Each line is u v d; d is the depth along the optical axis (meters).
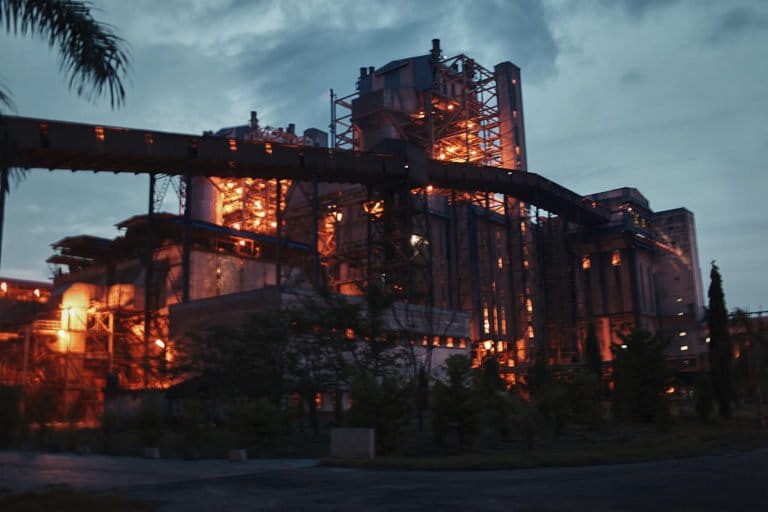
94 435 45.56
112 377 68.88
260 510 15.62
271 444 38.12
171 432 52.28
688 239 180.62
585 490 18.64
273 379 51.88
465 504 16.23
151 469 26.86
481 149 150.88
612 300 167.12
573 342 149.12
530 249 159.50
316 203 89.00
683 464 26.52
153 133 77.50
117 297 90.25
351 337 57.97
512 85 164.12
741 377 64.25
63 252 106.62
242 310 72.56
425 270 100.94
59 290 94.44
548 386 50.19
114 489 19.88
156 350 81.56
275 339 53.16
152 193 85.00
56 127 70.94
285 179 91.44
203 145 80.69
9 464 29.06
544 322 142.50
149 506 15.60
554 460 28.59
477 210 148.38
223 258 96.81
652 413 57.19
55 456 34.78
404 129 148.62
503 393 43.59
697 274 179.12
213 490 19.69
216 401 56.41
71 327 88.00
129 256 105.69
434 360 83.56
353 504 16.55
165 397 61.50
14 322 91.38
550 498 17.09
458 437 40.00
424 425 53.78
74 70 12.51
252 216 143.75
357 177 93.38
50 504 14.58
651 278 175.75
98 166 77.81
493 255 151.75
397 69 151.00
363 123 145.00
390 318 77.56
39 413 45.31
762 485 19.02
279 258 91.81
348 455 31.59
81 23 12.41
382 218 100.19
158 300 93.44
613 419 60.22
